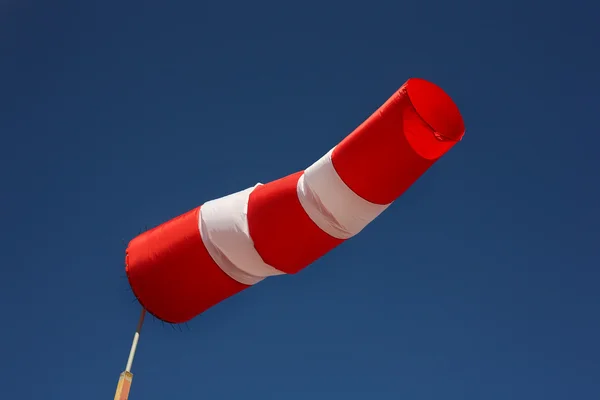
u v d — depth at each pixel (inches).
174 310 220.2
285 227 206.2
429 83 190.2
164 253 216.7
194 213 217.3
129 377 211.8
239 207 211.8
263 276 217.2
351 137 195.8
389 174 194.2
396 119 189.5
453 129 191.5
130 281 220.7
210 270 215.2
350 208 199.9
